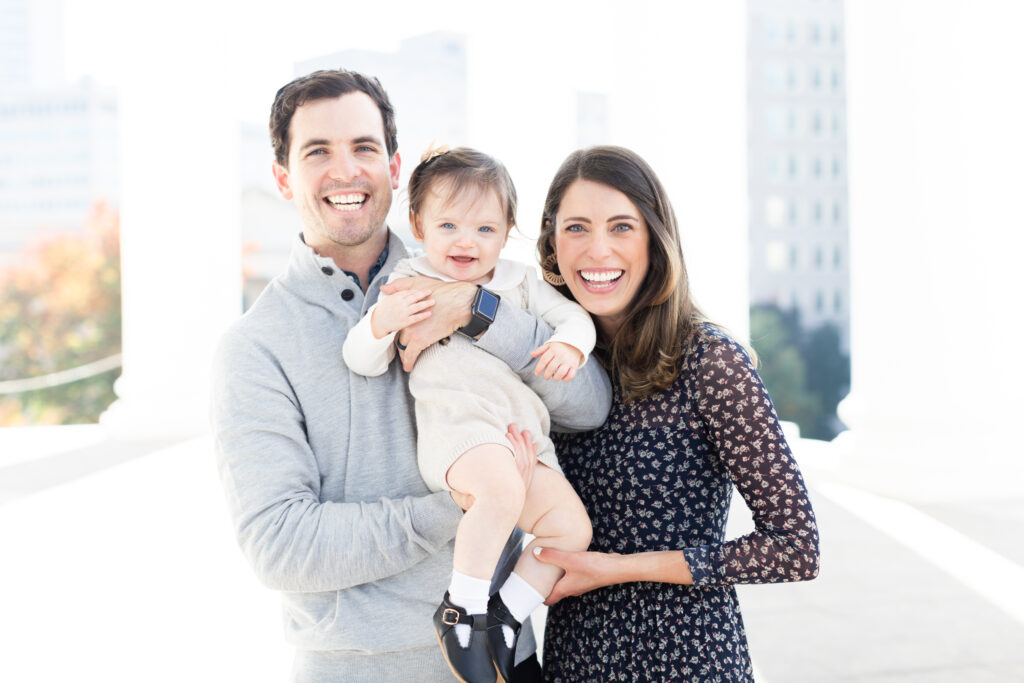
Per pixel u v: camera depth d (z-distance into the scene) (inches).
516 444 82.6
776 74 3110.2
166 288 443.5
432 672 85.0
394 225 100.8
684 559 80.0
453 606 79.2
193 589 227.5
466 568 79.1
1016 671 169.6
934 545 249.9
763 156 3093.0
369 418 86.7
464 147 95.8
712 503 85.7
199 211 444.1
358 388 87.0
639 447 85.8
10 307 1306.6
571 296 97.6
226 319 456.8
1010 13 303.1
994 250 305.6
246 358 85.4
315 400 86.4
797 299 3051.2
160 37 435.5
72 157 2059.5
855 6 326.3
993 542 251.4
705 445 85.0
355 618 81.8
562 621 89.4
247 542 81.3
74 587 228.7
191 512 301.3
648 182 86.9
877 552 244.2
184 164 440.5
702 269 398.6
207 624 203.6
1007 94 304.7
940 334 305.6
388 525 79.9
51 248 1311.5
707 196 396.8
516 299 93.6
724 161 399.9
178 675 175.6
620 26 402.9
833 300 3063.5
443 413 84.3
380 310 83.3
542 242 97.0
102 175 2065.7
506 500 79.6
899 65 309.9
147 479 351.6
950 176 304.8
